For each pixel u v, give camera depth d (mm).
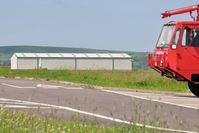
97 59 148375
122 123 15000
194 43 35562
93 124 14781
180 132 14625
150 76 50438
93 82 48125
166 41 36062
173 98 33469
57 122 14508
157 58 36688
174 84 46438
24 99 28453
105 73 57500
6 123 12875
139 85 46719
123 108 24672
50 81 50156
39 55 145875
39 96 30906
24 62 143875
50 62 146000
